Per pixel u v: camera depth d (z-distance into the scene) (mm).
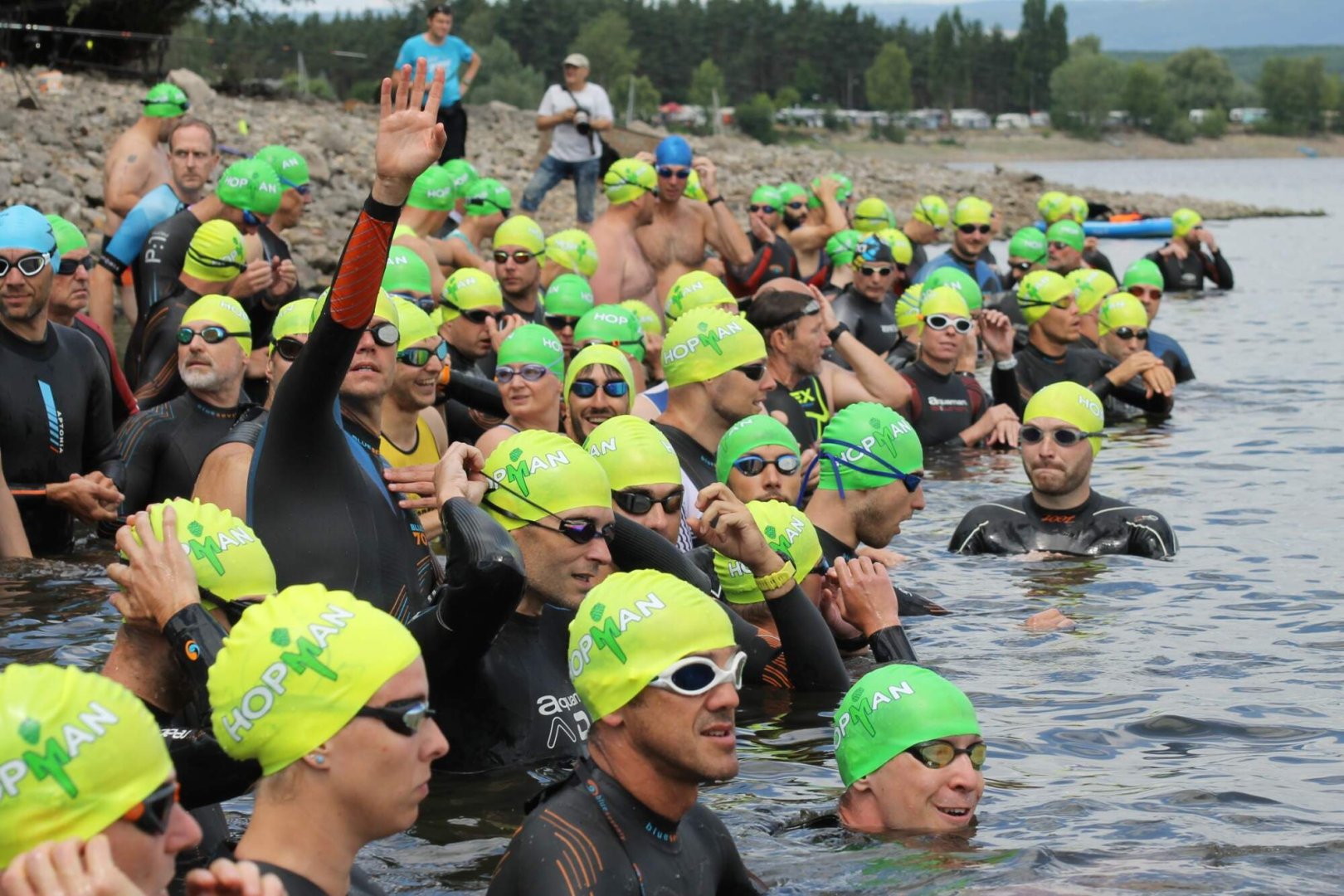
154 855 2688
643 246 14805
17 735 2588
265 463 5230
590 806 3732
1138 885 4297
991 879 4348
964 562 8680
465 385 8484
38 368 8508
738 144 48969
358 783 3156
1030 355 14062
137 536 4152
